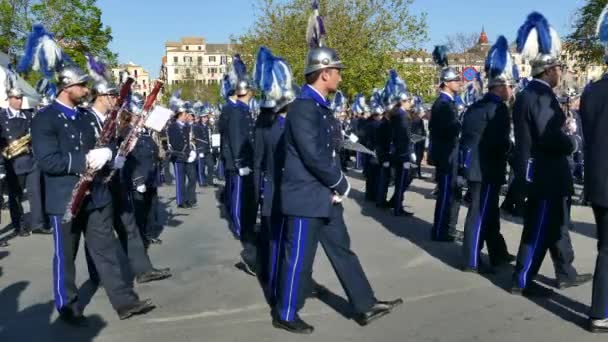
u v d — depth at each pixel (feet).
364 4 72.79
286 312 13.58
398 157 27.35
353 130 46.70
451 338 12.99
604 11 13.09
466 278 17.26
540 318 13.96
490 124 17.04
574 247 20.30
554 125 14.29
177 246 23.00
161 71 15.42
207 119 49.57
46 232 25.99
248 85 19.15
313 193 12.88
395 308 14.89
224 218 29.40
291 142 13.01
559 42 14.70
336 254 13.82
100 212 14.30
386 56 73.15
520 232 22.76
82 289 17.24
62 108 13.94
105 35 92.68
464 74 42.39
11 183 24.97
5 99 26.50
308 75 12.82
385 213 28.63
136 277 17.93
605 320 12.94
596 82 12.84
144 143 21.94
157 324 14.32
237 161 18.54
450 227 22.24
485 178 17.35
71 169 13.60
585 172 12.91
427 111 48.65
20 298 16.57
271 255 15.25
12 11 86.94
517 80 22.54
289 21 76.43
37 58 13.93
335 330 13.66
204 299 16.10
